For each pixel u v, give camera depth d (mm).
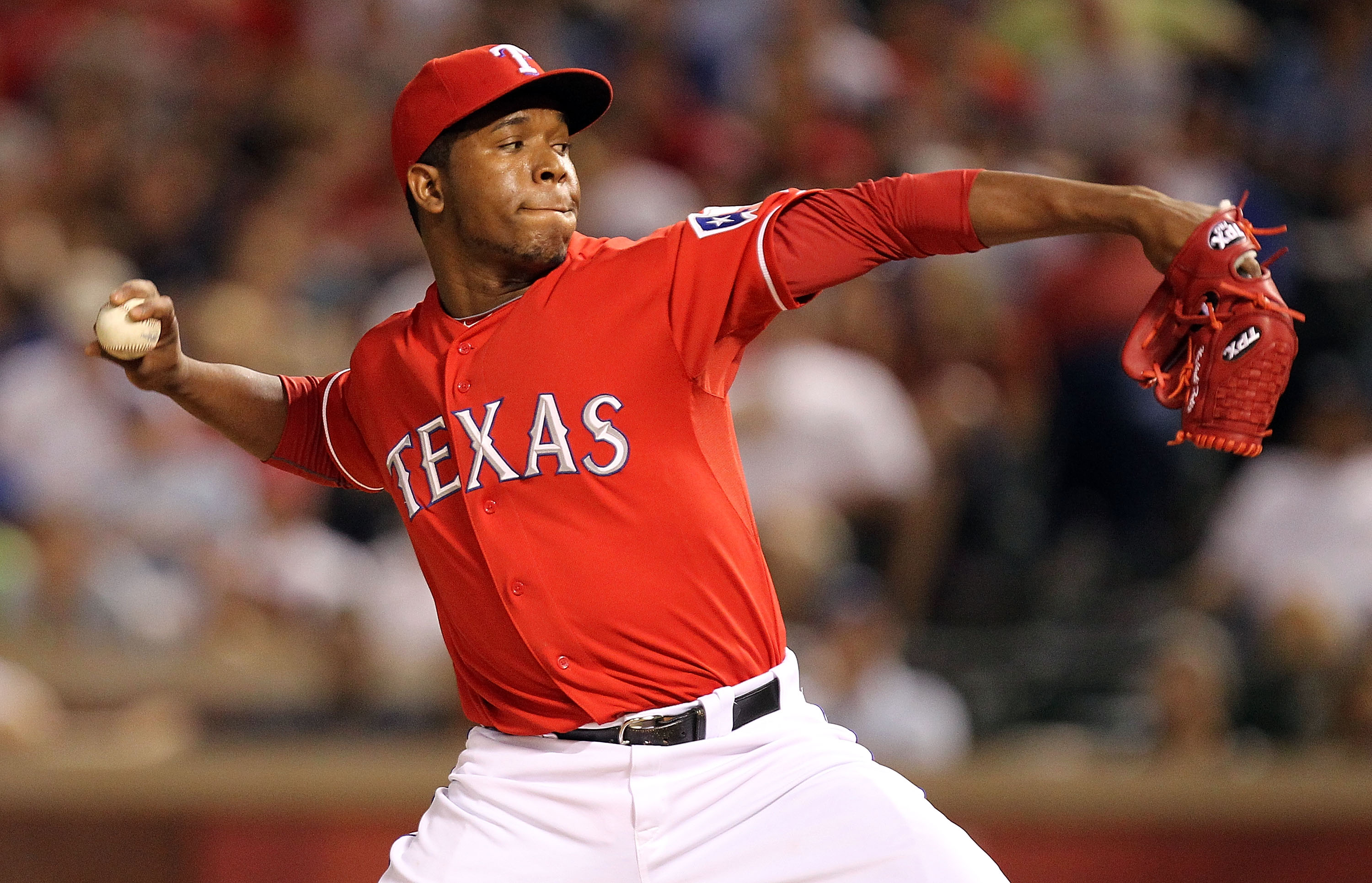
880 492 28203
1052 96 36781
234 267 36812
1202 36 38812
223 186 39312
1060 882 20812
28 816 21406
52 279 35406
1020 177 10859
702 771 11453
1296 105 37969
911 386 30828
